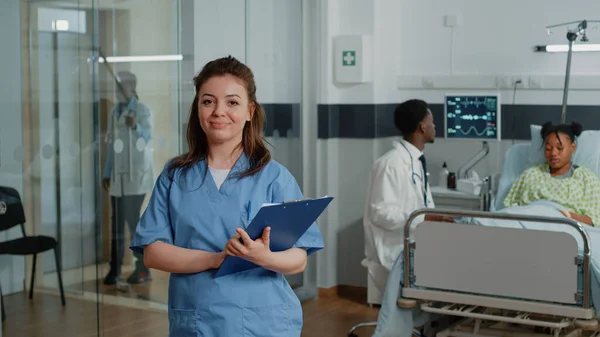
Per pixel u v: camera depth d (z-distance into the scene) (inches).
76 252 123.1
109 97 129.3
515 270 111.5
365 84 172.9
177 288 66.5
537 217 109.8
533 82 168.4
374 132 172.9
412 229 143.8
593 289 110.3
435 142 179.8
